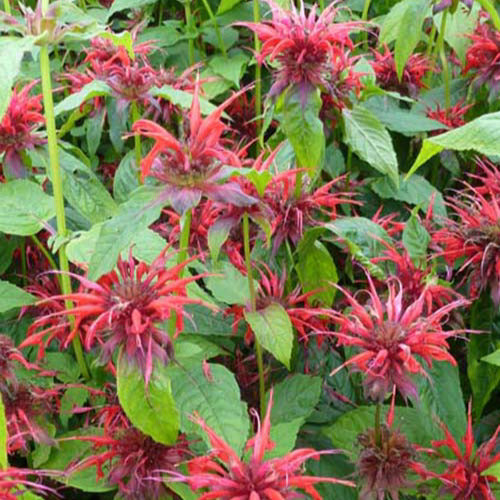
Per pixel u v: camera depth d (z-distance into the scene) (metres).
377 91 0.68
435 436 0.53
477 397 0.58
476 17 0.83
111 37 0.51
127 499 0.48
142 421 0.43
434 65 0.83
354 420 0.55
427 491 0.50
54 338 0.57
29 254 0.65
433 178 0.77
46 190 0.65
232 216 0.47
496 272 0.54
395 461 0.49
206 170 0.44
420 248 0.57
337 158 0.69
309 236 0.56
